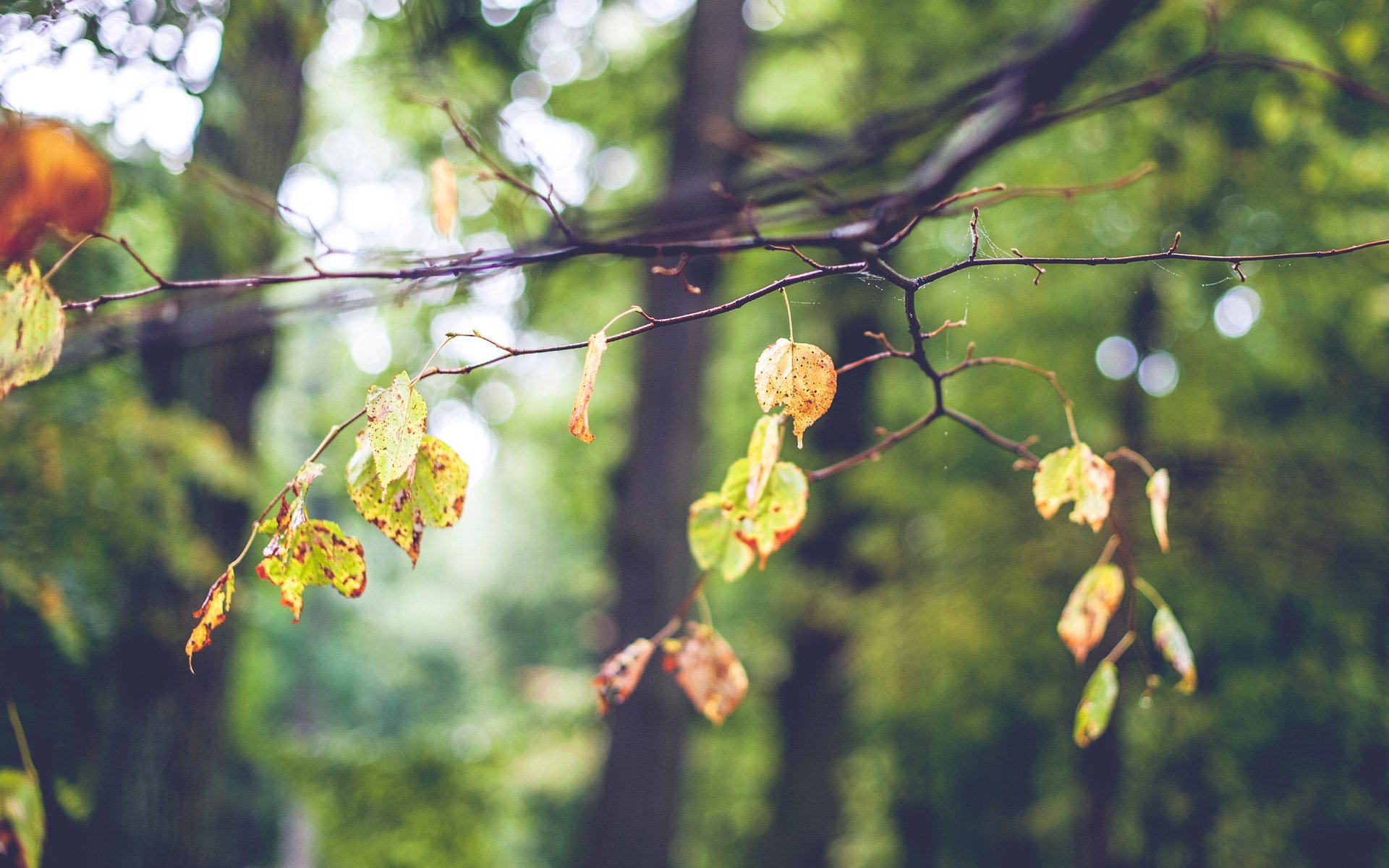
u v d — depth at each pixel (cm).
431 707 2031
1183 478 541
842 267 124
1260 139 427
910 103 387
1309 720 516
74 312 252
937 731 751
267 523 115
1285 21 387
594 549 1559
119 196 280
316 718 1814
